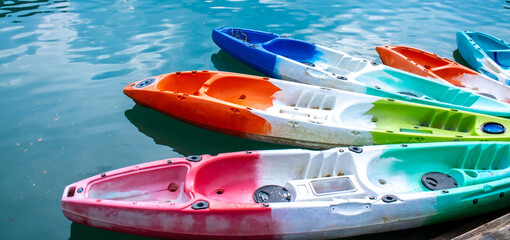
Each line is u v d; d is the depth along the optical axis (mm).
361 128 4289
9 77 5602
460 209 3391
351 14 8625
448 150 3992
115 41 6828
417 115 4809
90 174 4047
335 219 3133
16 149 4301
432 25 8258
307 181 3549
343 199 3209
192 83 5203
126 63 6133
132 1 8820
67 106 5070
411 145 3939
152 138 4699
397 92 5633
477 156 4004
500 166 4012
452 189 3395
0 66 5859
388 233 3467
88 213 3092
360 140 4305
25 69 5832
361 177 3559
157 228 3084
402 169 3982
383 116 4855
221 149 4664
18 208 3607
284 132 4406
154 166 3447
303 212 3090
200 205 3027
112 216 3078
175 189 3531
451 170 3965
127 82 5633
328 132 4305
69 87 5465
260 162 3727
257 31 6594
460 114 4613
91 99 5250
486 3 9758
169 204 3049
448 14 8922
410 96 5047
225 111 4438
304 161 3766
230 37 6172
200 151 4590
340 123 4395
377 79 5711
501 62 6852
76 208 3086
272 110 4996
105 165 4191
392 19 8461
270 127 4406
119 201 3078
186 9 8422
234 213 3014
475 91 5520
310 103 5016
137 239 3363
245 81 5176
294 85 5074
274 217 3061
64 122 4785
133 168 3412
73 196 3111
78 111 4996
